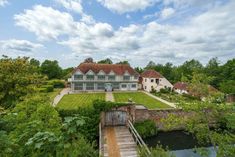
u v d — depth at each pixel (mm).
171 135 24922
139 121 25172
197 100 14133
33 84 17938
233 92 39625
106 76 58094
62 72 89812
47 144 5172
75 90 56031
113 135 19969
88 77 56594
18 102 15281
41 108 11266
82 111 22625
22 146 5660
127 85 60281
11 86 16422
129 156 14977
